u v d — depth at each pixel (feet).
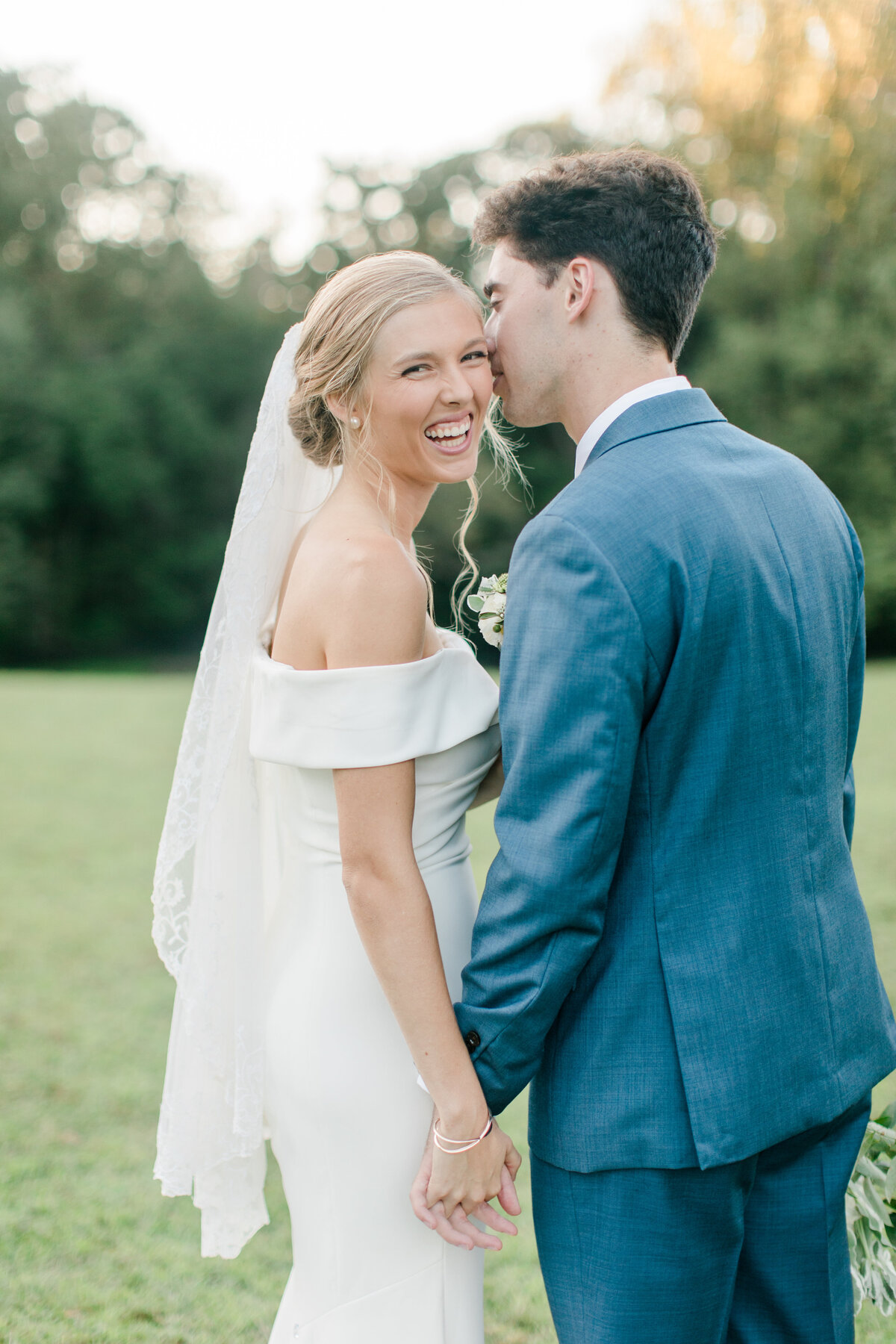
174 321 94.27
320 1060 4.85
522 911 4.07
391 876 4.47
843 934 4.57
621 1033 4.19
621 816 4.01
